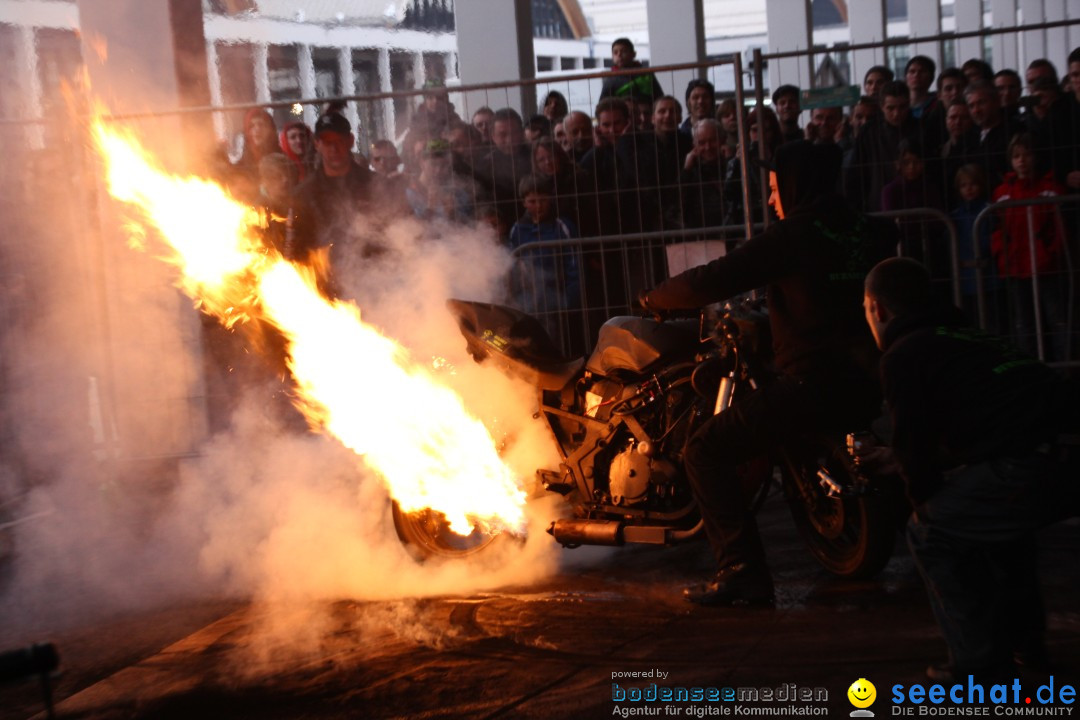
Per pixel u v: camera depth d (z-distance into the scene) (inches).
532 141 279.1
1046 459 129.6
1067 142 272.5
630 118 283.1
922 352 135.0
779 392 171.0
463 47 428.5
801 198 173.6
